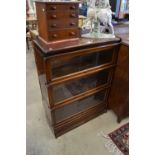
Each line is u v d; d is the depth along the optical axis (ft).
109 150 4.25
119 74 4.26
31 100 6.12
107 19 3.66
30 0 10.14
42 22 2.94
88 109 4.86
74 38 3.31
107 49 3.77
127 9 5.33
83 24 4.10
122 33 4.38
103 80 4.74
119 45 3.87
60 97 3.97
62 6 2.78
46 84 3.28
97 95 5.17
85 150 4.24
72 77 3.57
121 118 5.03
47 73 3.12
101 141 4.49
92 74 4.12
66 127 4.62
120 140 4.51
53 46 3.00
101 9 3.58
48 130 4.81
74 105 4.90
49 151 4.19
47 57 2.88
